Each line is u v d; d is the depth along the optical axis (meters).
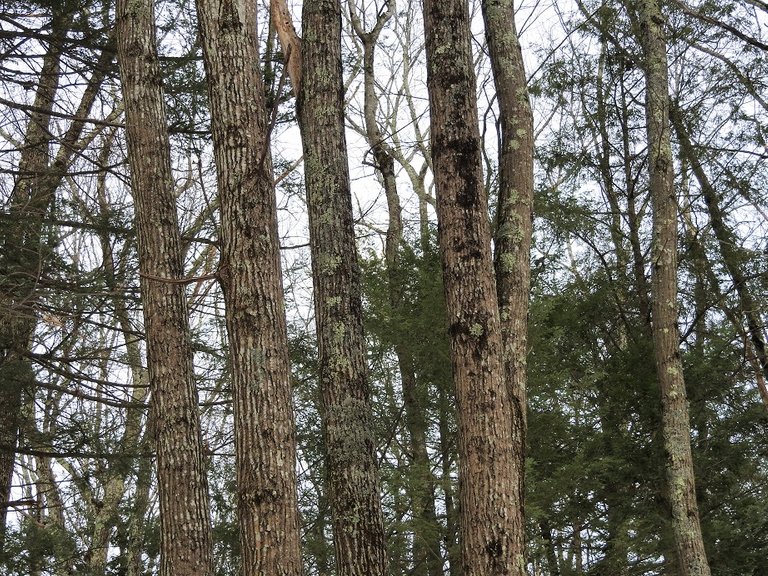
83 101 12.12
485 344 5.13
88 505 14.85
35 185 9.64
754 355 13.24
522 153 5.97
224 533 11.30
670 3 12.96
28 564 9.85
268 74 10.45
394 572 10.34
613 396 12.16
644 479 11.52
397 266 12.09
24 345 9.47
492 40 6.33
